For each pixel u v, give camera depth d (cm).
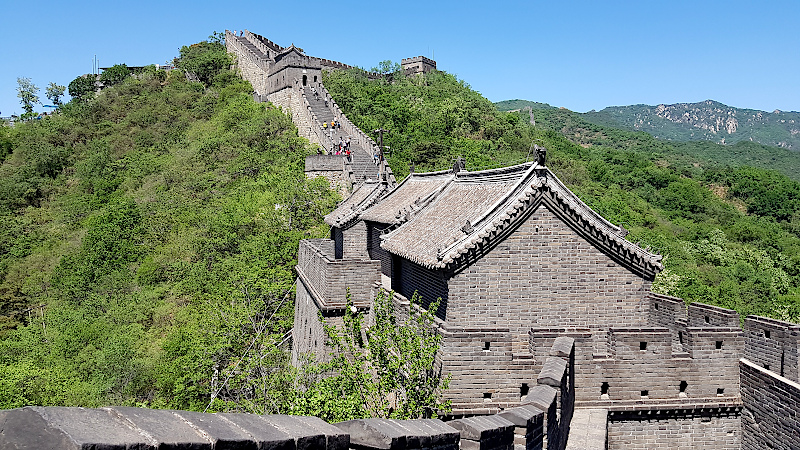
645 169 12500
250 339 3916
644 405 1961
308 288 3581
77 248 6812
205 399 3662
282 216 5628
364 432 707
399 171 7538
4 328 5472
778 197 12050
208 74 12431
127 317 4850
